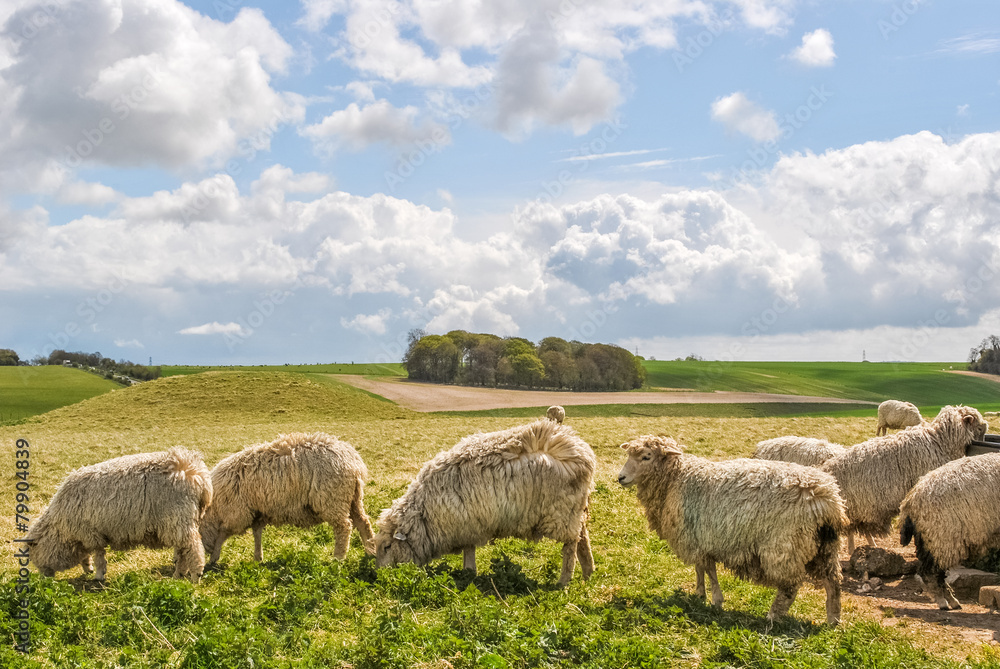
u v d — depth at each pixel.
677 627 8.13
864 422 38.06
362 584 9.30
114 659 7.02
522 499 10.12
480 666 6.59
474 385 85.94
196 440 34.72
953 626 9.26
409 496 10.54
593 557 12.29
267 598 8.95
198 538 10.41
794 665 6.91
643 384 86.81
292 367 115.94
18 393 65.44
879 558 11.90
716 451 28.20
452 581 9.27
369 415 56.59
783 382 88.38
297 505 11.57
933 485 10.20
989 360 93.00
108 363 81.81
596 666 6.82
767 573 8.89
